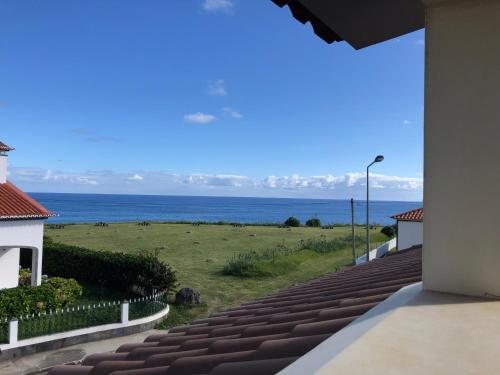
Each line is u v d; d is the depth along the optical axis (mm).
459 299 2117
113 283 17703
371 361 1454
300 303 3855
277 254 27047
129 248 32500
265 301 4840
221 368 2055
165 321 14383
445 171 2201
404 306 2031
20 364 10477
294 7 2812
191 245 34625
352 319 2318
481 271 2135
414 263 5102
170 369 2471
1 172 16156
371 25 2854
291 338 2262
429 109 2223
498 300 2094
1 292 12344
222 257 28375
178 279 21094
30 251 21234
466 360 1464
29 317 11797
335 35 3164
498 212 2086
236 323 3604
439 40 2201
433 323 1811
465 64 2145
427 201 2248
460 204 2168
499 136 2066
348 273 6164
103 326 12461
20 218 14273
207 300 17359
